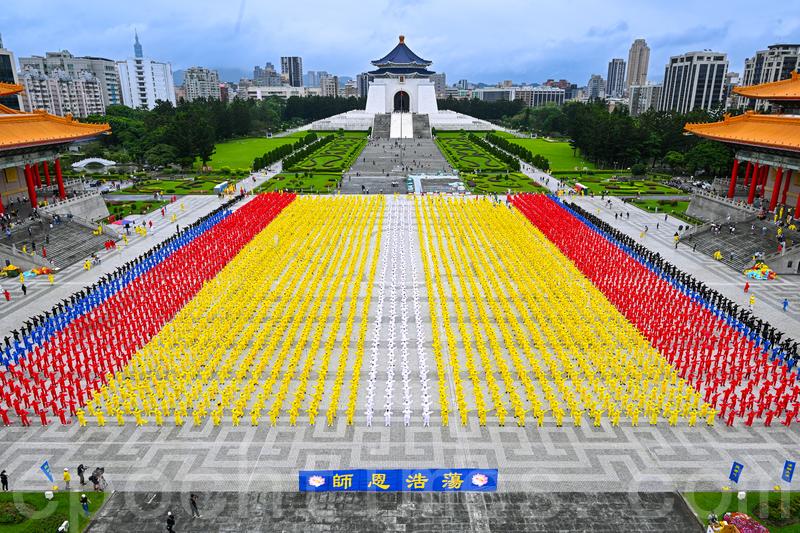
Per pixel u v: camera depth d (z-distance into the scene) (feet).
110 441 103.45
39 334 139.54
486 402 115.34
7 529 83.35
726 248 214.48
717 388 121.80
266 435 104.99
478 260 201.87
